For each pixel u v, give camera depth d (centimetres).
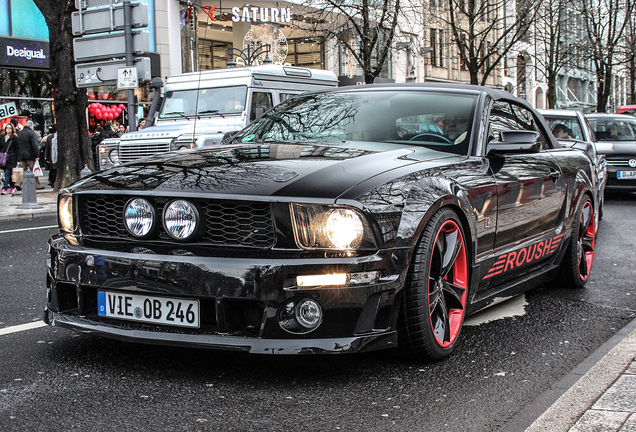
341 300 294
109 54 1345
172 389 302
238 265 292
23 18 2112
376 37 2031
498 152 407
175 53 2498
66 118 1576
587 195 561
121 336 310
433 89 448
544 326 431
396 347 341
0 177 1655
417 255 321
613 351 355
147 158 378
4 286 541
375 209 302
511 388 314
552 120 1009
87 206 335
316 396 297
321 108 455
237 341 294
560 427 257
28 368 329
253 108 1159
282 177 313
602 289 549
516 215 422
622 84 5016
